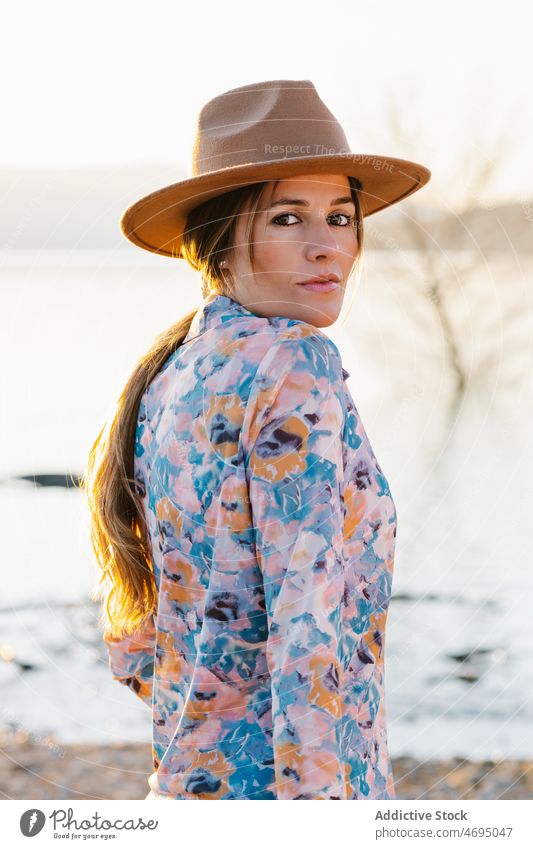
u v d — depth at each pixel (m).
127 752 4.67
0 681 5.44
